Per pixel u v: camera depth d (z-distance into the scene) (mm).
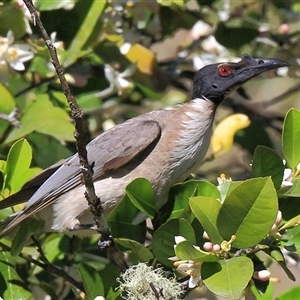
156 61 12656
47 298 10617
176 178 10609
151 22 13219
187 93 13734
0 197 10172
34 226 10297
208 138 10852
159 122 10750
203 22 13469
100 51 12359
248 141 13430
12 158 10102
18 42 11672
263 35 13477
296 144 9062
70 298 11008
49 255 11047
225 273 8016
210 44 13406
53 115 10984
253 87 17344
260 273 8445
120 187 10398
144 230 9172
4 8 11391
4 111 11117
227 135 12156
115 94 12938
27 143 10094
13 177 10156
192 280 8320
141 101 13633
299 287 9336
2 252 10086
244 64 10992
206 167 15000
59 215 10414
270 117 14195
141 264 8531
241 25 13422
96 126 13172
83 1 11742
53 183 10336
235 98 14766
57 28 11797
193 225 8852
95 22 11711
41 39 11727
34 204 10109
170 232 8531
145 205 9062
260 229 8164
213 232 8273
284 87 17281
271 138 14094
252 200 8125
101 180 10422
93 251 11227
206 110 10867
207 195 9023
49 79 12133
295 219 8531
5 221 10297
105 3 11734
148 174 10445
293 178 8969
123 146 10445
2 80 11430
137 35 12617
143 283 8445
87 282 9305
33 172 10188
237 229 8211
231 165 13914
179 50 13695
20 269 10656
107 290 9531
